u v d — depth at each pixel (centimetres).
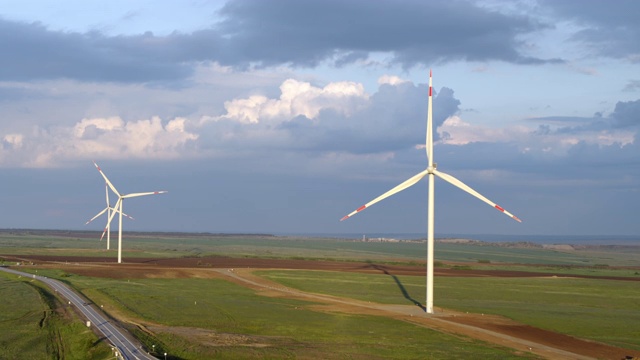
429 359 7706
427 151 11631
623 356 8356
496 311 11919
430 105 11725
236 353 7544
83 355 7256
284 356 7538
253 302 12344
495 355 8006
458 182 11331
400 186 11656
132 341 7700
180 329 9119
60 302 11088
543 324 10594
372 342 8681
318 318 10594
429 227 11525
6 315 9744
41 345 7819
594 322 10944
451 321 10619
